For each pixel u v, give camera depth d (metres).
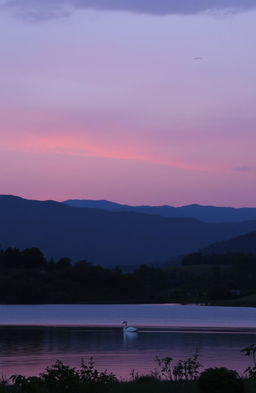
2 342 95.12
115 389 34.81
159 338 103.38
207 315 177.12
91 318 163.62
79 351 80.69
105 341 97.06
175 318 165.38
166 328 128.62
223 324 141.38
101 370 59.50
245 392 32.25
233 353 77.06
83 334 112.38
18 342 95.25
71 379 28.34
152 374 48.34
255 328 129.62
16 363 67.00
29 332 117.56
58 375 28.47
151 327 131.50
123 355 75.44
